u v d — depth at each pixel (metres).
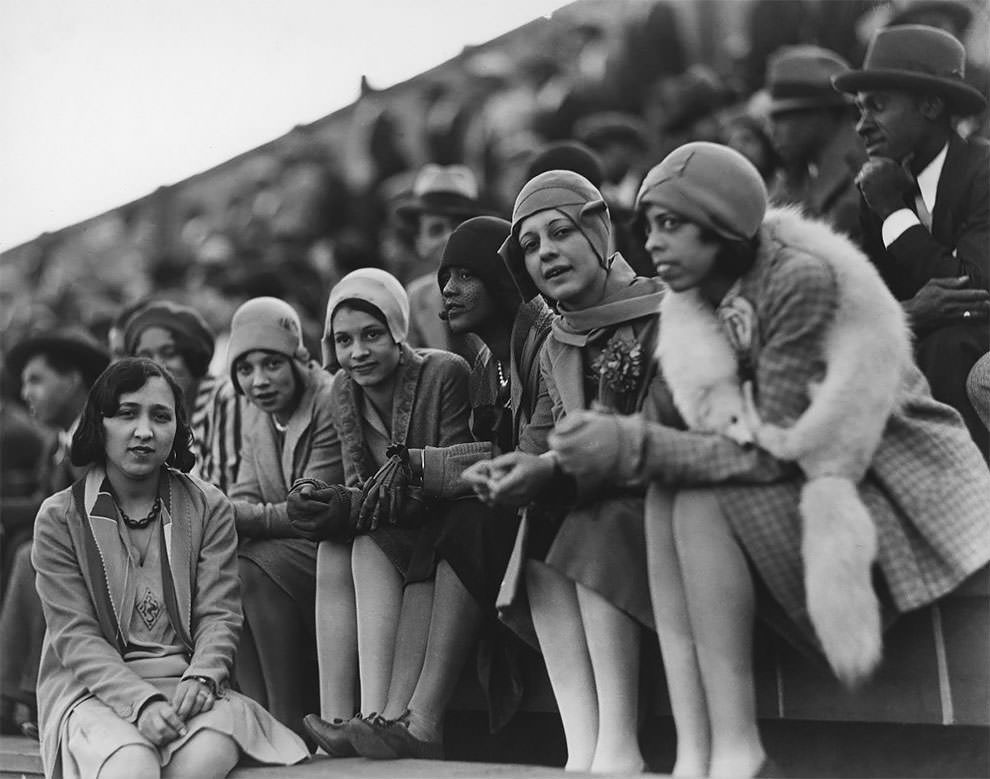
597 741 3.10
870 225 3.47
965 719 2.77
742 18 4.80
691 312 2.97
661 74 5.07
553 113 5.39
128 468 3.61
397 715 3.41
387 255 5.57
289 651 3.86
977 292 3.23
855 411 2.75
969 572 2.76
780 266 2.87
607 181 4.91
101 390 3.64
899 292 3.40
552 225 3.20
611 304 3.23
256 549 3.91
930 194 3.41
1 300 6.84
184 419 3.80
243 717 3.45
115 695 3.40
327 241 5.91
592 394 3.23
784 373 2.81
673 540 2.93
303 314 5.65
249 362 4.02
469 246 3.53
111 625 3.54
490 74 5.60
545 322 3.41
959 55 3.40
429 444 3.66
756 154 4.55
